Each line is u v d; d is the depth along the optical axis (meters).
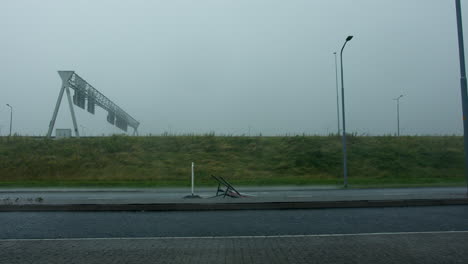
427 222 9.88
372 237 8.00
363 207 12.77
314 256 6.54
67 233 8.77
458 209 12.27
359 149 37.88
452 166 35.09
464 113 15.59
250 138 41.34
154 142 39.31
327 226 9.45
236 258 6.43
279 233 8.66
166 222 10.13
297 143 39.38
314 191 21.34
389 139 41.41
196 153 37.16
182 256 6.57
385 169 33.84
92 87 36.06
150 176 30.86
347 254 6.64
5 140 37.97
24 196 18.34
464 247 7.07
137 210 12.14
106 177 30.50
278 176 31.53
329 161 35.09
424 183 27.31
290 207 12.45
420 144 39.69
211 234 8.61
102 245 7.43
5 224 9.89
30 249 7.11
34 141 37.66
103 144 37.91
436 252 6.71
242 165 34.38
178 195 18.55
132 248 7.17
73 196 18.27
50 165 32.75
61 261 6.29
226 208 12.29
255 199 13.54
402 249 6.95
